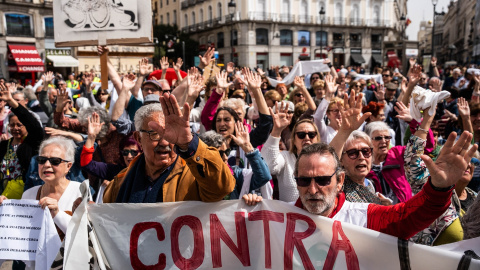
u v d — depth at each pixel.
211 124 5.15
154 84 5.76
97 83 11.44
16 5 34.53
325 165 2.50
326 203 2.52
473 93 7.76
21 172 4.71
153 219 2.81
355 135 3.37
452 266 2.36
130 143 3.81
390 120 7.45
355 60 54.19
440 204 2.23
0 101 6.42
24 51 35.03
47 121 7.09
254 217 2.80
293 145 3.98
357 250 2.54
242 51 48.97
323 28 52.66
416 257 2.43
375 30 55.78
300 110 6.13
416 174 3.39
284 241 2.72
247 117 6.57
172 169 2.88
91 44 5.01
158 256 2.80
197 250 2.80
